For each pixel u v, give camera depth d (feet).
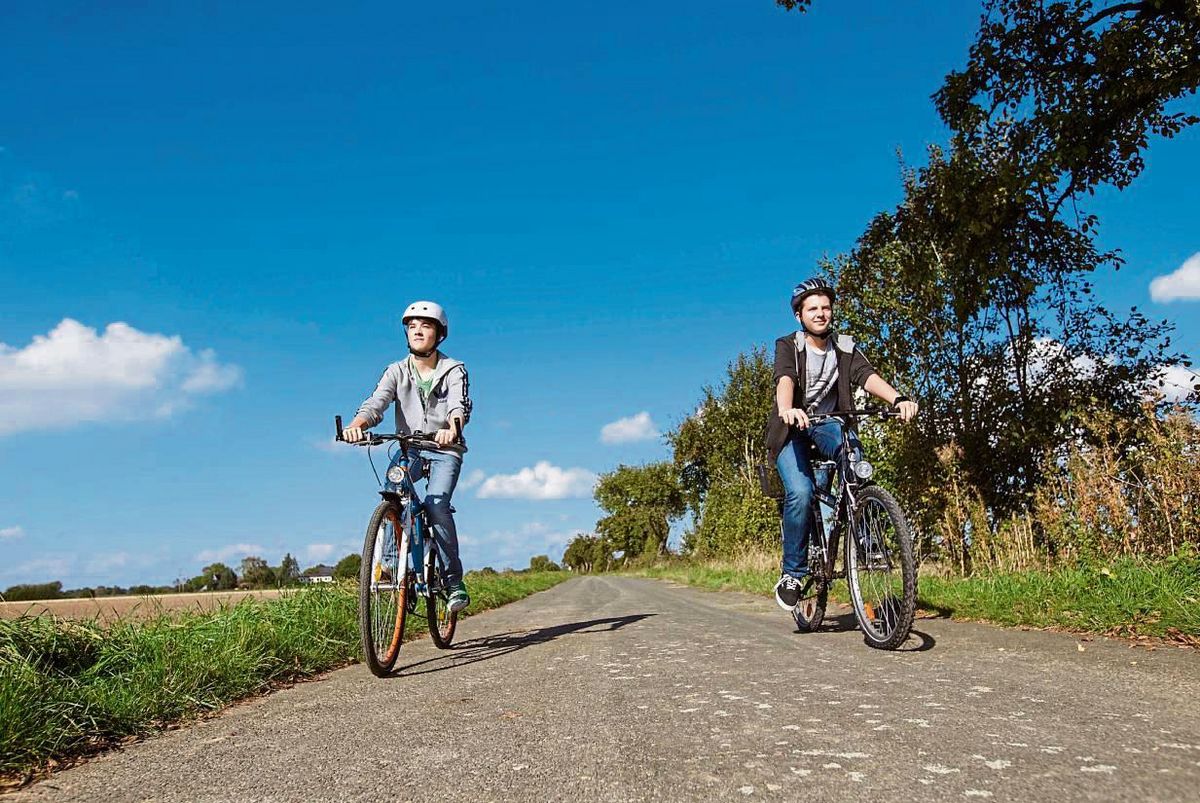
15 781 7.52
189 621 16.12
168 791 6.88
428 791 6.40
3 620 12.17
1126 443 23.15
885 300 34.76
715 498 102.89
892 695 9.39
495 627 23.44
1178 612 14.37
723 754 7.00
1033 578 20.52
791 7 34.40
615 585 85.35
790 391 15.65
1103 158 32.24
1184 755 6.50
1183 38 28.89
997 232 31.58
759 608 27.48
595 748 7.41
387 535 14.74
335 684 13.15
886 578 14.12
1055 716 8.04
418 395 16.98
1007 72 32.94
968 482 30.48
